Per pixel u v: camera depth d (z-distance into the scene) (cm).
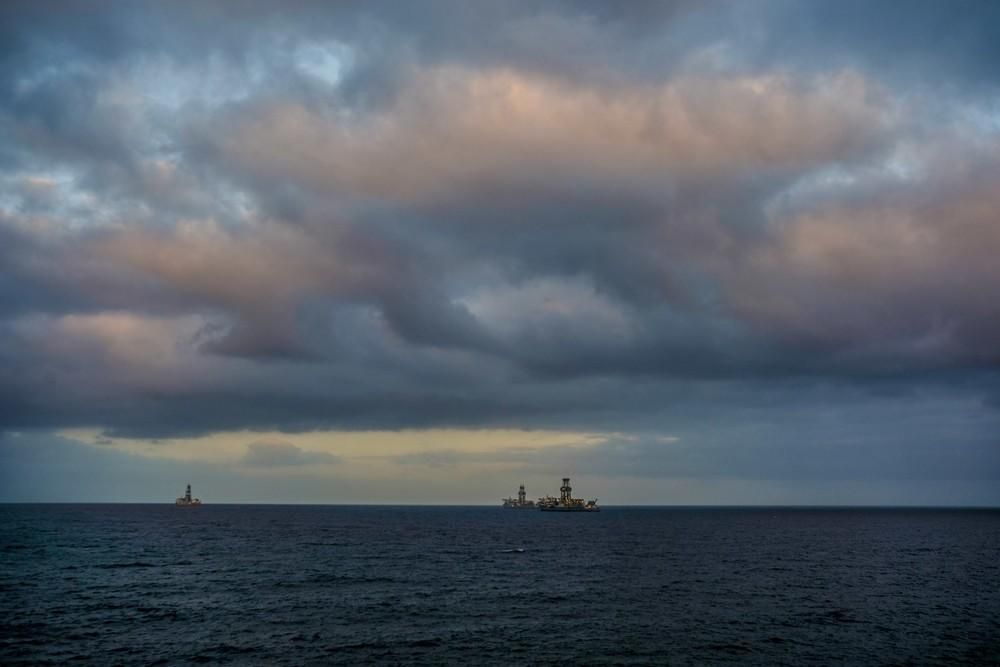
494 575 8400
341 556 10869
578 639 4772
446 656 4294
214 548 12250
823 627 5203
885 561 10538
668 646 4581
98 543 13038
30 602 6088
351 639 4725
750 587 7394
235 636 4794
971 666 4144
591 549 12681
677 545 13850
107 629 4984
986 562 10462
